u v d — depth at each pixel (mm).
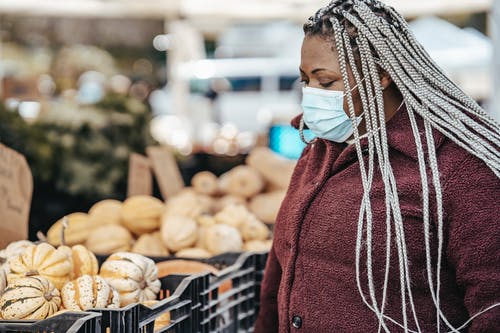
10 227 3082
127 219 3920
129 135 6152
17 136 5273
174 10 7516
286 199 2393
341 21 2059
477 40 9516
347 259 2043
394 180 1987
